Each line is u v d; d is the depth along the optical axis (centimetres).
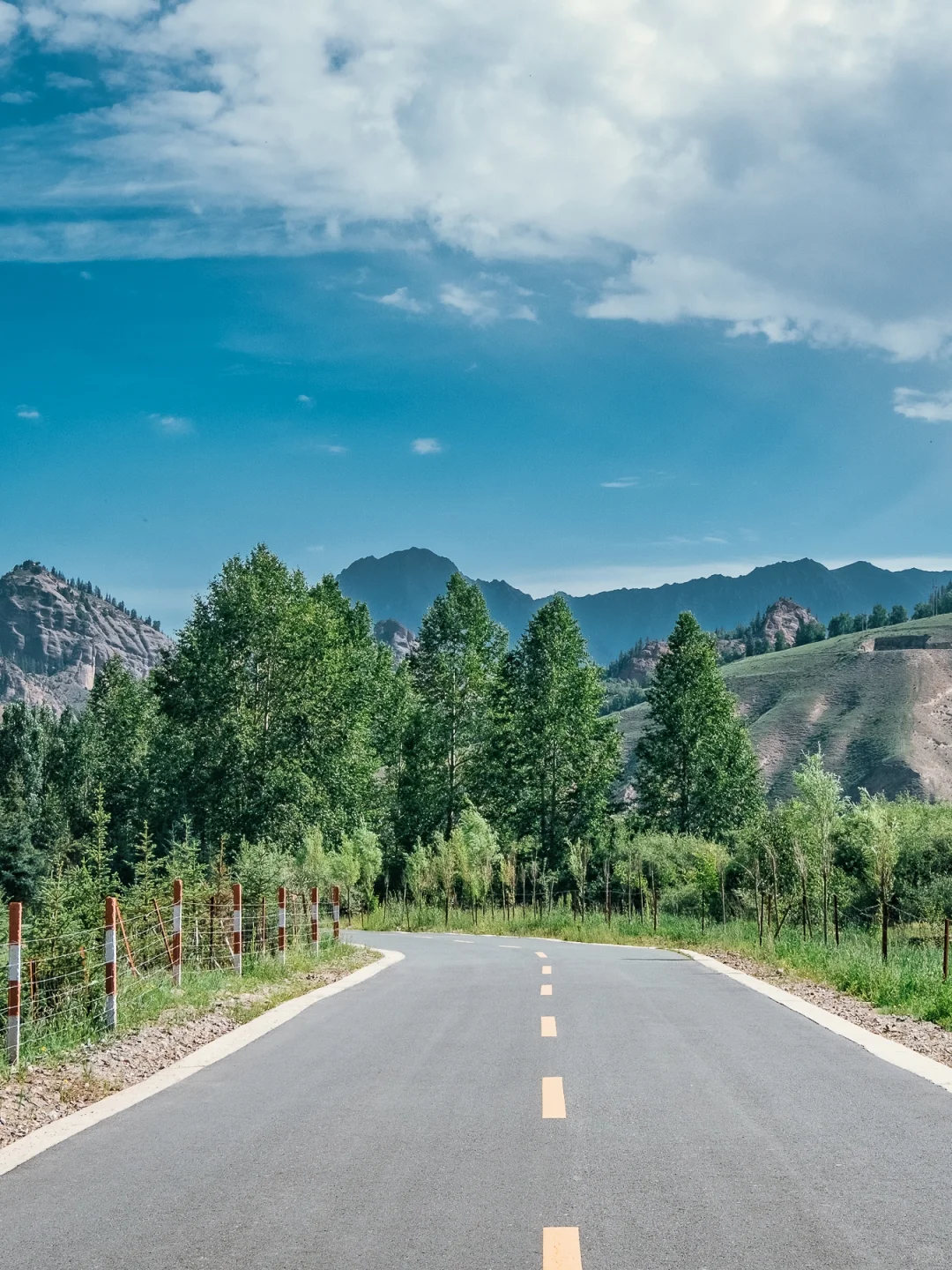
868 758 19025
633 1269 496
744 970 2139
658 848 5678
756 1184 624
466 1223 562
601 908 5784
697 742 7100
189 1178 658
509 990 1684
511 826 7125
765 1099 851
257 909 2461
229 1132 774
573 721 7119
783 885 3588
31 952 1426
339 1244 537
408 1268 502
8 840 6881
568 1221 564
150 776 5956
